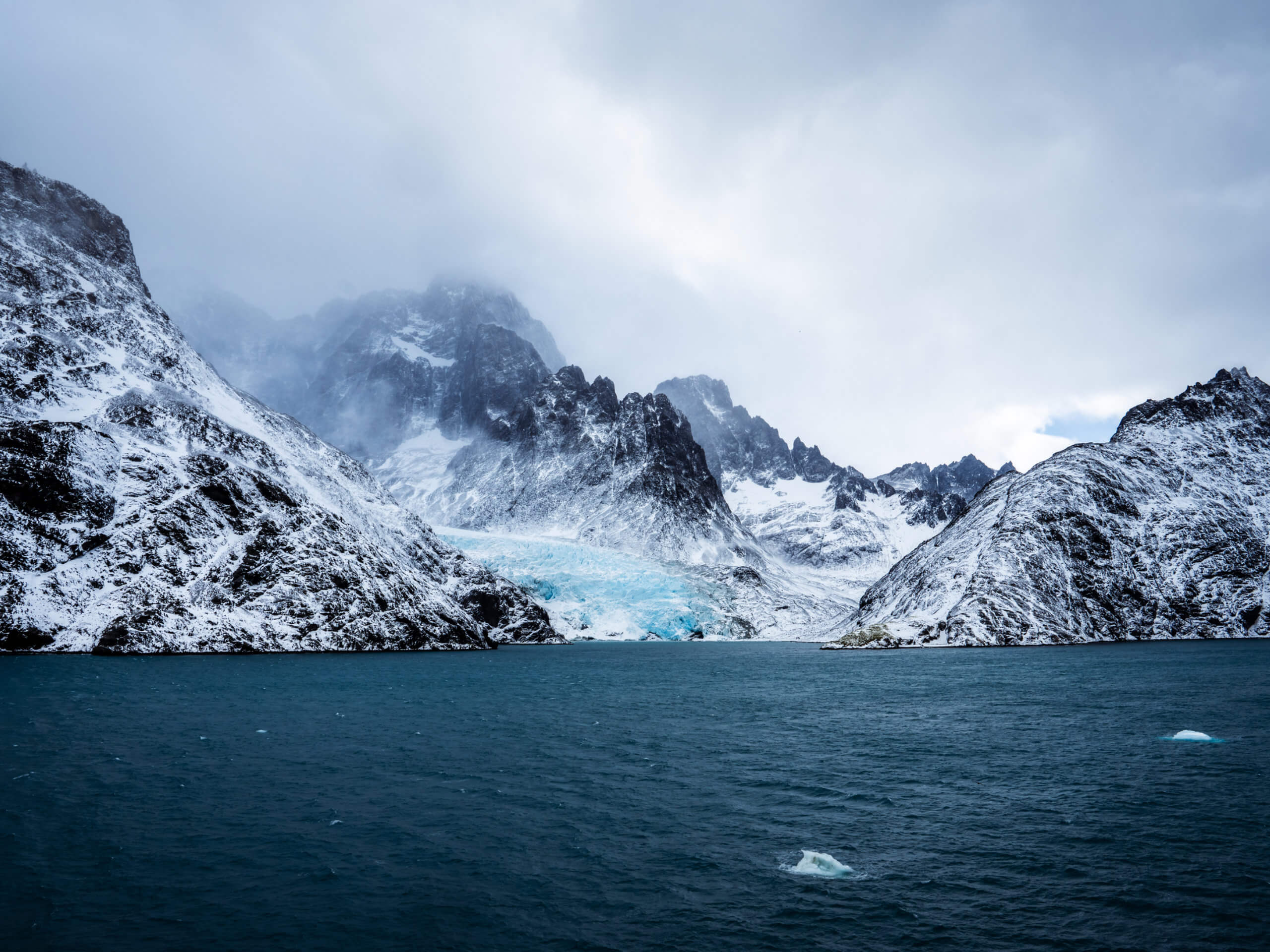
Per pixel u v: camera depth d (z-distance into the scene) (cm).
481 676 8269
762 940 1825
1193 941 1792
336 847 2461
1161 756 3803
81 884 2133
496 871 2277
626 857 2400
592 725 4938
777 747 4184
